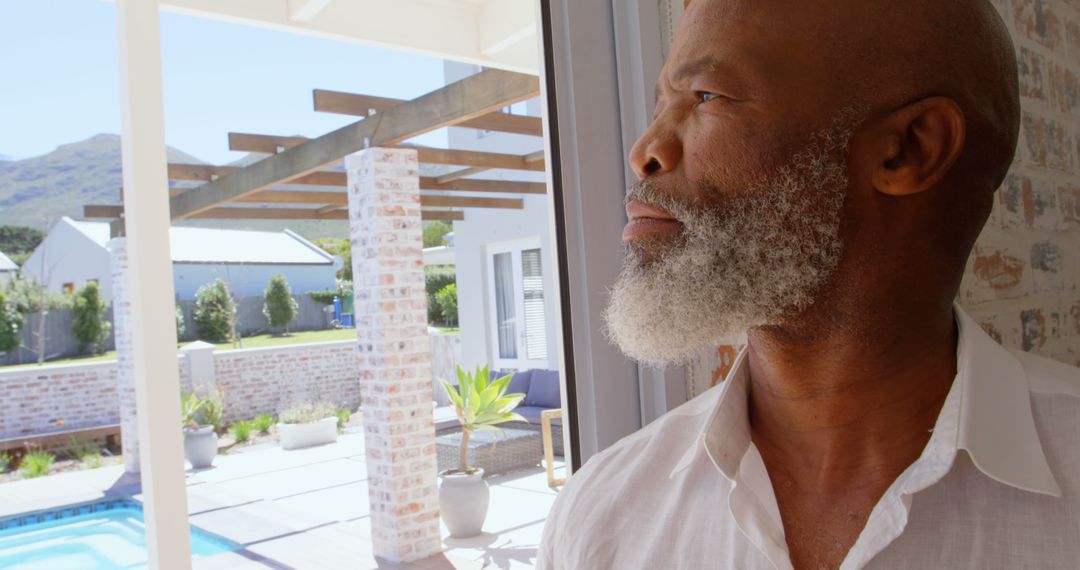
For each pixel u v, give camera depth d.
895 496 0.68
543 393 10.02
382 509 5.75
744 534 0.76
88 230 16.20
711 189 0.75
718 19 0.76
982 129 0.75
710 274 0.74
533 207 11.82
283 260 19.09
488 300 12.92
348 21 4.85
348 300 20.81
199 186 8.91
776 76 0.73
